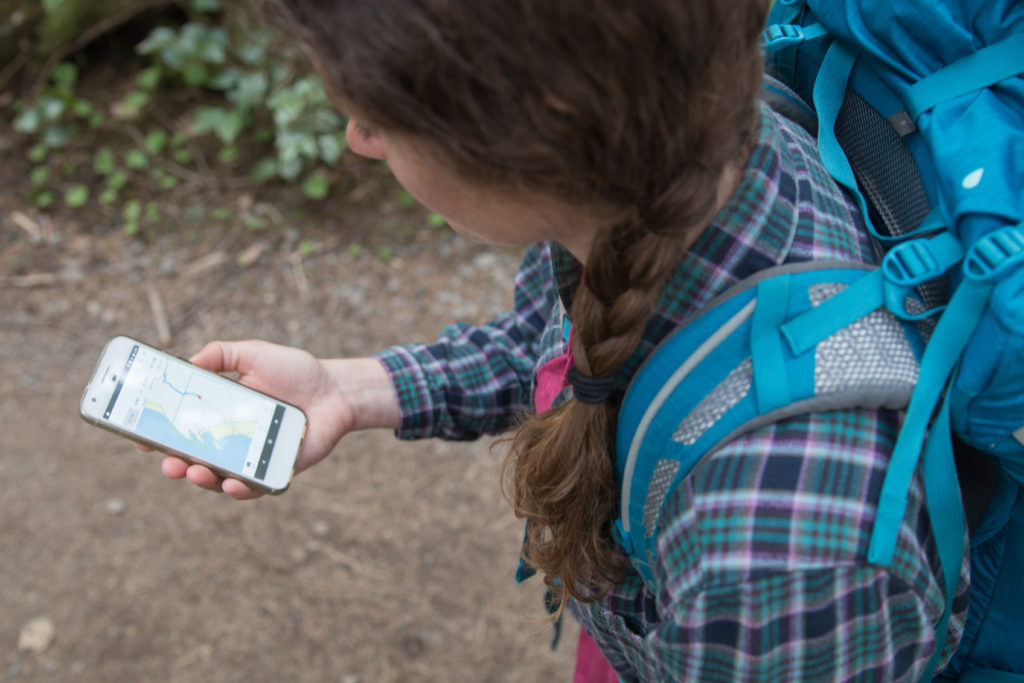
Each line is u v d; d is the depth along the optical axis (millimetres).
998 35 764
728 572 614
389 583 2398
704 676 650
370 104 562
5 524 2463
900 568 621
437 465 2609
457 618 2348
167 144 3256
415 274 2967
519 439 861
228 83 3268
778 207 698
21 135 3258
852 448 636
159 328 2836
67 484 2539
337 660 2277
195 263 2994
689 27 534
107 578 2381
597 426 751
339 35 544
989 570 824
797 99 930
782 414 633
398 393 1162
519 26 512
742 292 677
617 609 846
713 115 584
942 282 711
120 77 3428
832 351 649
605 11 509
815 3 889
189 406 1162
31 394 2715
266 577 2396
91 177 3182
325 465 2602
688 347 682
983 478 785
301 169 3172
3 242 3041
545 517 808
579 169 573
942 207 719
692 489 649
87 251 3025
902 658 663
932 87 772
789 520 615
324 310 2879
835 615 615
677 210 603
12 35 3326
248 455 1148
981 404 652
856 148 875
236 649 2279
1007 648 832
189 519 2488
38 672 2230
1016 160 692
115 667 2240
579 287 744
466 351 1163
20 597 2348
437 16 516
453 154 576
